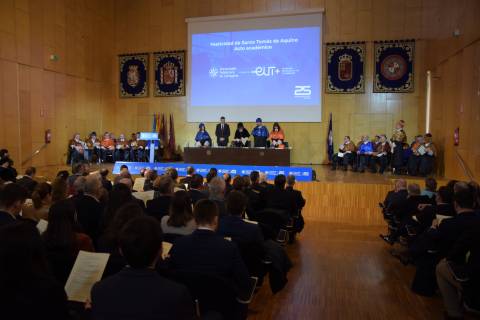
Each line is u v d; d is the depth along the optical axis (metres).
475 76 8.20
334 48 13.28
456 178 9.26
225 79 14.09
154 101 15.09
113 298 1.42
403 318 3.54
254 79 13.81
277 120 13.65
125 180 4.94
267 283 4.43
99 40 14.86
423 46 12.62
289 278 4.60
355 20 13.16
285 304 3.83
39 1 12.20
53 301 1.45
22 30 11.61
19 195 2.67
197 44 14.35
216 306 2.18
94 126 14.70
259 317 3.53
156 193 4.83
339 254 5.68
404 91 12.80
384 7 12.92
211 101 14.24
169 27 14.88
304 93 13.41
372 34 13.03
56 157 12.89
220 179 4.15
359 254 5.70
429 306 3.81
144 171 9.09
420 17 12.63
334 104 13.37
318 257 5.53
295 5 13.64
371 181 8.98
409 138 12.80
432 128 11.41
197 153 11.48
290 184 6.02
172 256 2.40
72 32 13.56
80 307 2.15
